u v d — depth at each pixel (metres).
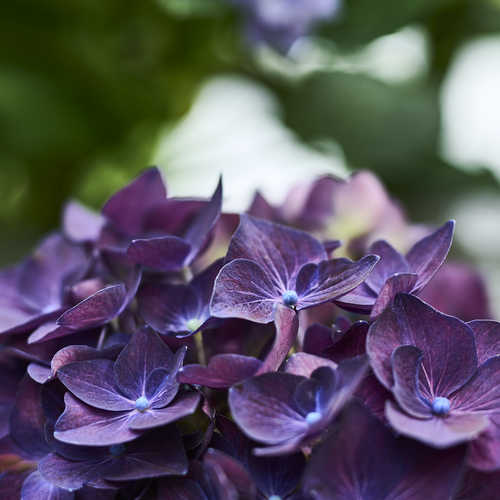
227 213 0.57
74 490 0.50
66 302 0.54
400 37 1.11
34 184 1.05
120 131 1.03
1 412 0.54
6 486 0.52
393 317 0.50
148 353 0.51
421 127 1.00
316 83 1.03
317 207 0.61
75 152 1.02
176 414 0.49
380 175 1.01
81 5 0.94
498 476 0.49
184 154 1.09
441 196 1.03
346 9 1.01
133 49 1.02
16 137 0.95
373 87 1.01
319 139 1.02
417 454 0.48
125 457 0.50
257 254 0.52
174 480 0.49
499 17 1.01
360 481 0.48
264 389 0.48
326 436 0.48
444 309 0.61
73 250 0.59
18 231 1.06
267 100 1.12
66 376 0.50
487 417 0.49
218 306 0.50
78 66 0.98
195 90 1.06
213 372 0.49
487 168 1.04
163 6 0.93
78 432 0.49
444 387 0.49
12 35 0.96
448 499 0.47
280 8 0.91
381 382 0.49
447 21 1.03
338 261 0.51
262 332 0.53
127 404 0.50
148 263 0.54
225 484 0.47
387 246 0.53
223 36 1.03
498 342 0.50
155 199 0.58
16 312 0.57
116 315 0.53
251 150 1.06
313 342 0.51
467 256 0.96
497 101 1.27
